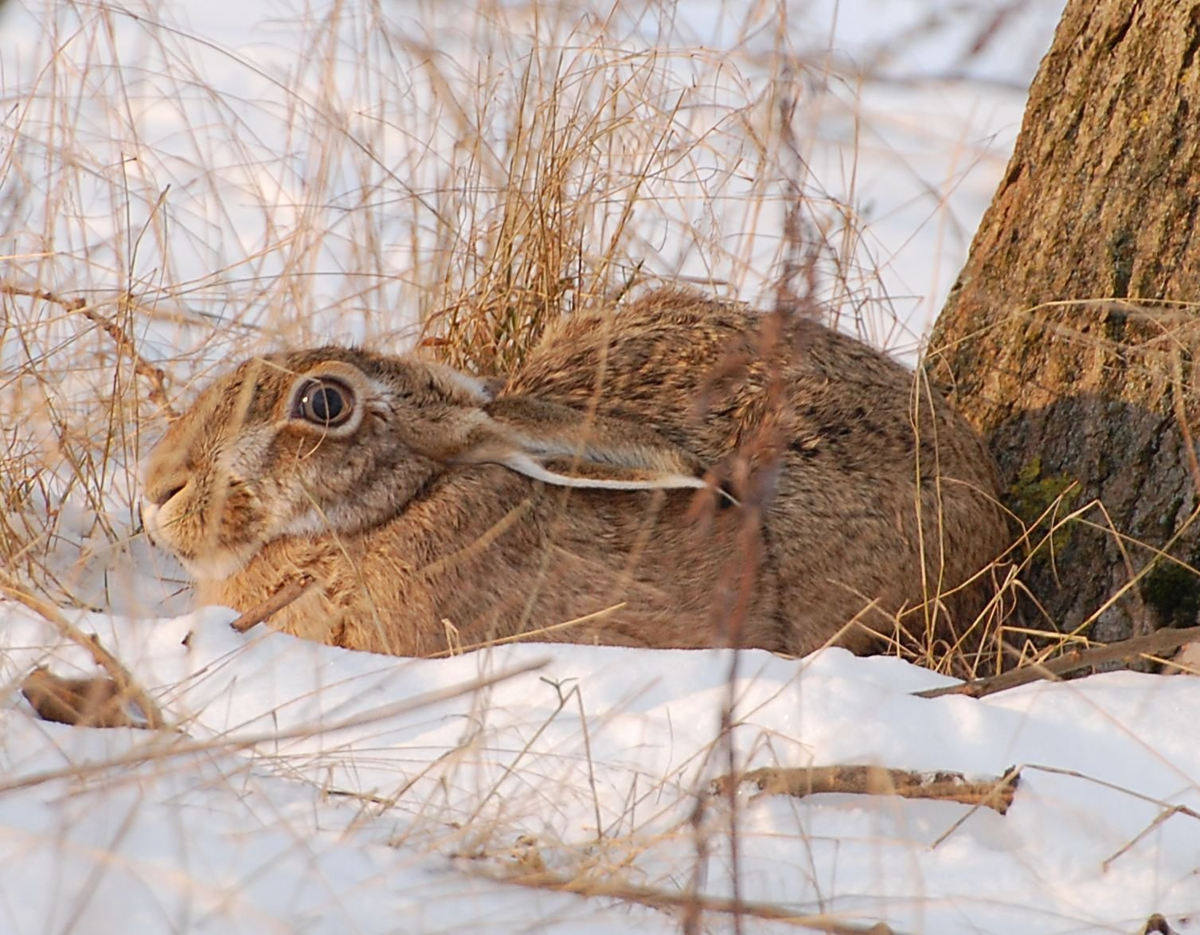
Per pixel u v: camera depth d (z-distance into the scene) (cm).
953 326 1219
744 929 647
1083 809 750
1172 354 1038
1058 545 1100
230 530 1036
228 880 618
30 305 1280
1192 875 714
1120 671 918
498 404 1048
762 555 1012
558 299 1285
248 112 1739
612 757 780
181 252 1489
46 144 1284
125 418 1213
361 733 805
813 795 757
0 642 834
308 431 1024
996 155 1466
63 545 1153
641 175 1265
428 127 1449
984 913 679
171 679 853
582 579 1019
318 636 1026
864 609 977
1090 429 1109
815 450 1038
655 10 1362
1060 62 1177
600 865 663
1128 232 1119
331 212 1486
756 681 829
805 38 1244
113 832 637
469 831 690
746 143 1355
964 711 805
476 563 1021
